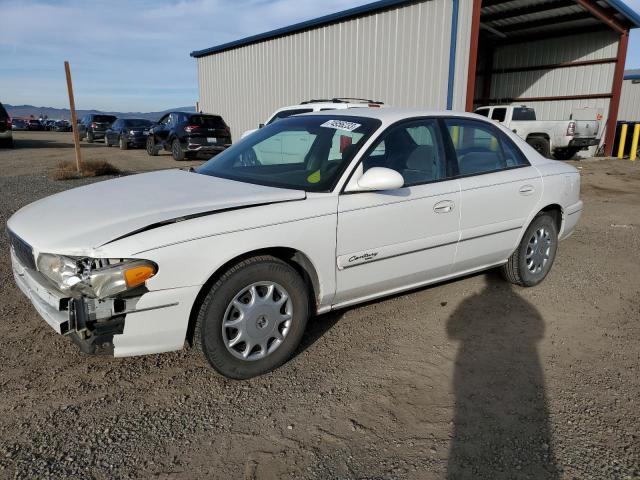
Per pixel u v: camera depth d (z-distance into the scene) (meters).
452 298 4.44
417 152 3.76
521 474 2.35
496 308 4.25
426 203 3.64
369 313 4.09
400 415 2.78
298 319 3.19
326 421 2.72
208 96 22.38
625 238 6.73
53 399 2.84
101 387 2.98
